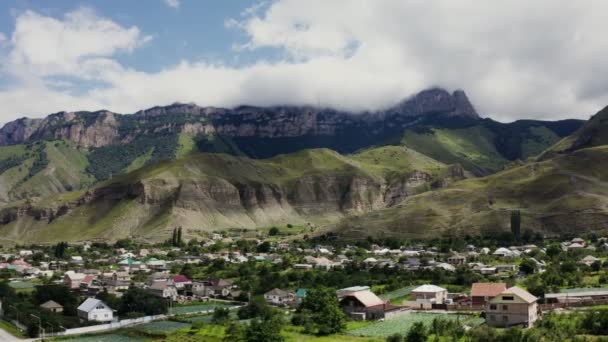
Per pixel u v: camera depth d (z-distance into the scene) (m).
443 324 135.50
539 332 125.56
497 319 147.50
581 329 129.88
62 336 171.12
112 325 184.88
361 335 143.12
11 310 195.12
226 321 174.75
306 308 181.62
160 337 165.88
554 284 198.12
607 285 197.00
